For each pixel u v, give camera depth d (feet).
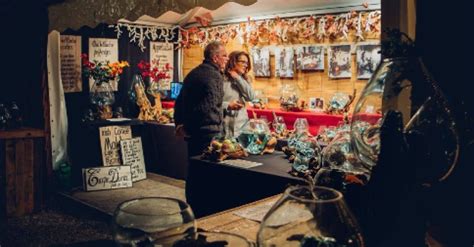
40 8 14.16
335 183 3.43
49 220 13.97
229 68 13.99
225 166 8.72
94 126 17.94
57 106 16.85
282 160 9.16
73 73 18.61
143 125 19.49
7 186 14.06
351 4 15.34
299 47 17.38
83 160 18.60
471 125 3.28
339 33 16.10
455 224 3.05
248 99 13.83
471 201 3.09
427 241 3.06
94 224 13.61
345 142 5.81
